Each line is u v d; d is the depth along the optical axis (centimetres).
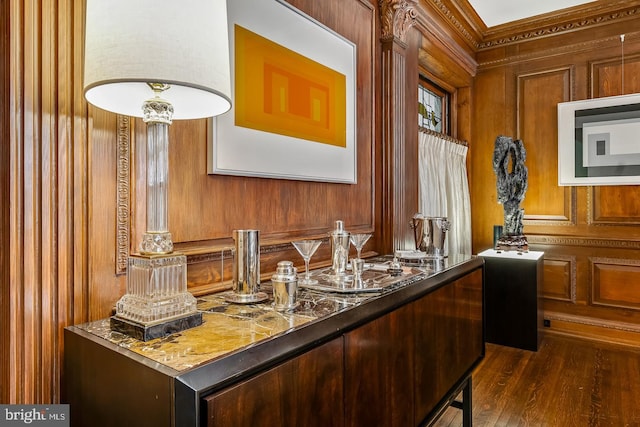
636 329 310
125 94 95
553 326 345
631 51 313
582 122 331
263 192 155
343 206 201
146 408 71
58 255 96
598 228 327
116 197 107
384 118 232
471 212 385
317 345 91
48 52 95
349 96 200
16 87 89
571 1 308
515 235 332
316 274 150
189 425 65
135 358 74
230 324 94
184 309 91
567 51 339
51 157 95
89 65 81
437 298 148
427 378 140
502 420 207
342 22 201
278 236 161
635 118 309
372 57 226
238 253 118
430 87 353
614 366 274
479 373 265
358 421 104
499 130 373
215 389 69
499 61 371
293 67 165
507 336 312
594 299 329
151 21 78
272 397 79
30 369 91
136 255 91
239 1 141
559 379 255
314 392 89
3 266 90
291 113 165
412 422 129
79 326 95
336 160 191
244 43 143
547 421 205
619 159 316
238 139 141
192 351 77
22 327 90
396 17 231
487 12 325
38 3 93
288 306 107
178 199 124
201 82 83
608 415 210
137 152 112
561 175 340
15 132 89
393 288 129
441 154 339
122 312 91
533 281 301
